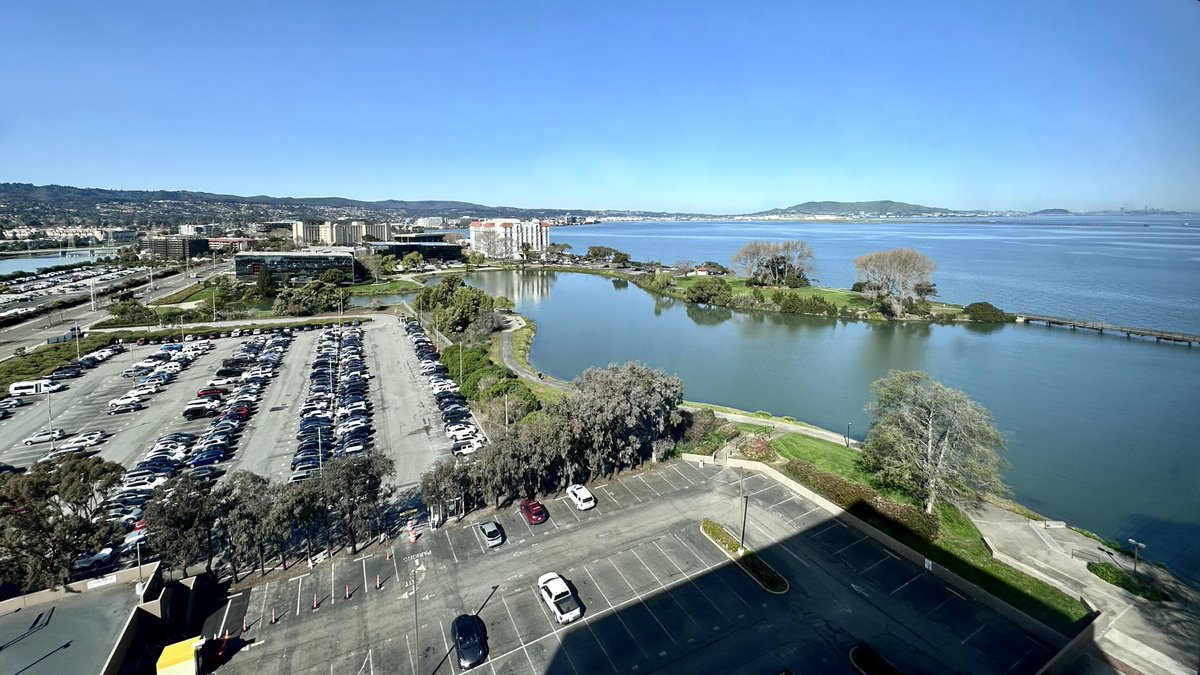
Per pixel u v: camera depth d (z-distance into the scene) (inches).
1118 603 1962.4
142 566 1940.2
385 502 2377.0
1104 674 1668.3
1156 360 5698.8
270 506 2009.1
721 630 1862.7
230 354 5246.1
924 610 1958.7
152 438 3356.3
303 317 7101.4
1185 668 1685.5
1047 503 2947.8
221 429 3348.9
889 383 2736.2
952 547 2255.2
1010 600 1958.7
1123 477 3225.9
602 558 2231.8
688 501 2667.3
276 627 1849.2
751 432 3452.3
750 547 2310.5
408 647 1775.3
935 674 1685.5
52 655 1605.6
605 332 7081.7
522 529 2413.9
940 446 2541.8
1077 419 4094.5
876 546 2332.7
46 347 5187.0
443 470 2369.6
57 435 3287.4
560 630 1855.3
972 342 6515.8
